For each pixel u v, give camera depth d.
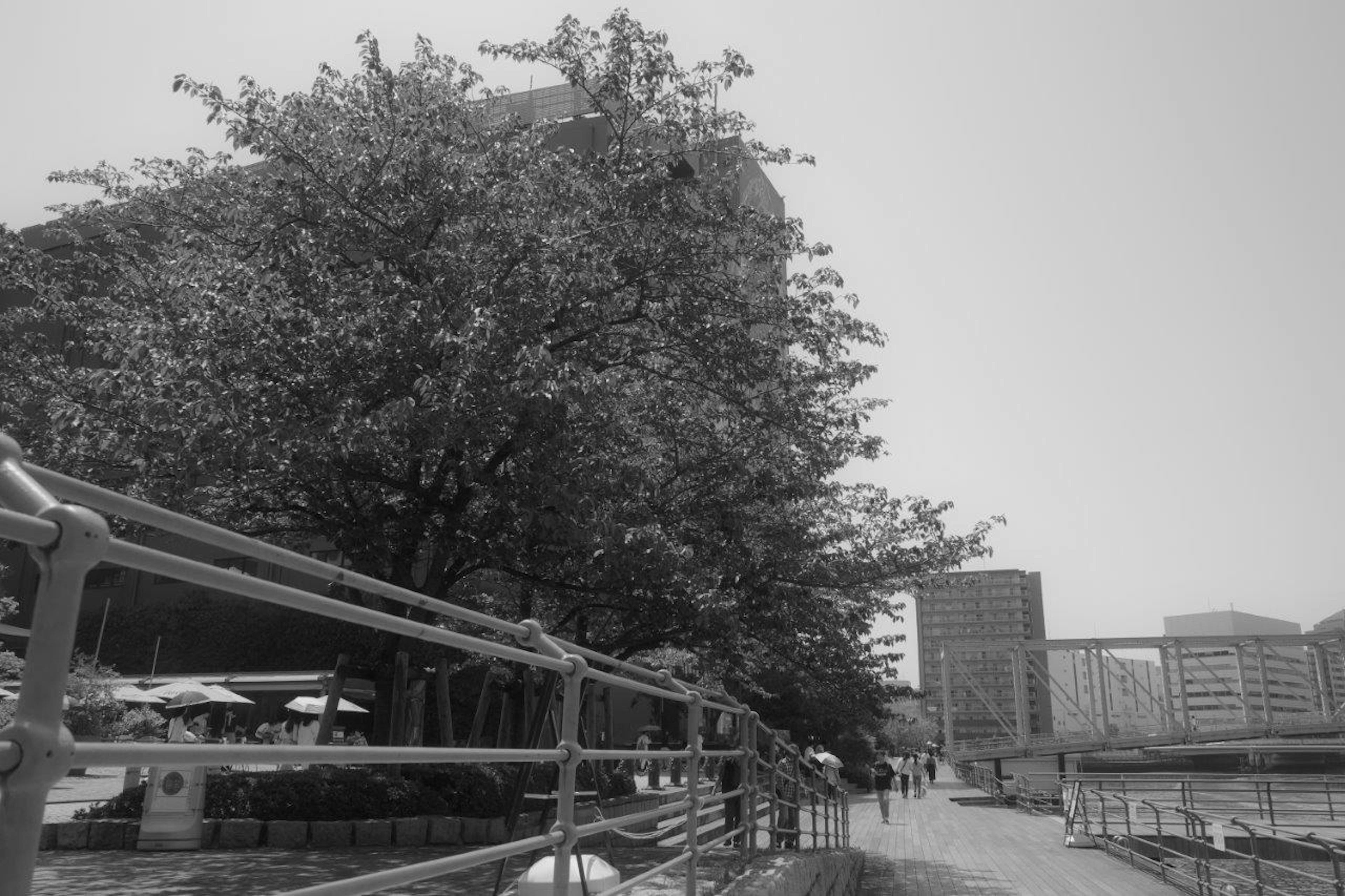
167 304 13.93
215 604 47.66
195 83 14.06
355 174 14.34
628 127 16.48
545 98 50.78
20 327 20.73
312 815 12.62
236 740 33.47
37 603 1.48
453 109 15.45
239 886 8.38
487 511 16.14
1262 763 94.00
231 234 16.11
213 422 11.62
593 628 21.58
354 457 14.22
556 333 14.91
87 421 13.05
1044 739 77.38
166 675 47.16
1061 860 21.42
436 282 13.41
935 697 166.88
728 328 15.97
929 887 17.42
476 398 12.57
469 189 14.08
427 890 8.84
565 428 13.15
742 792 8.46
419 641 16.61
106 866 9.71
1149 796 32.72
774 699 36.53
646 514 14.34
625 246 15.21
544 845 3.64
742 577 17.27
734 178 16.97
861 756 57.12
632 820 4.82
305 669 44.81
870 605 20.52
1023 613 169.62
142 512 1.77
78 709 27.11
